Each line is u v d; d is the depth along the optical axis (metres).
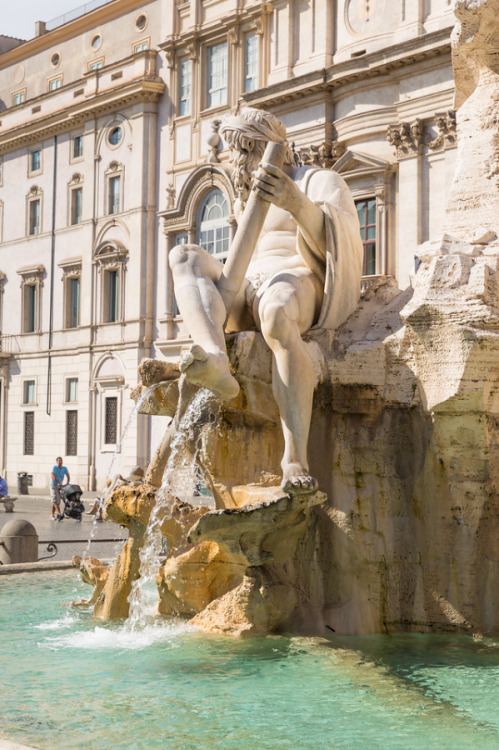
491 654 6.09
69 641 6.64
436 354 6.39
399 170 30.58
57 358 46.03
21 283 48.66
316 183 7.41
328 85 32.50
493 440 6.54
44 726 4.63
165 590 7.15
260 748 4.31
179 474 7.46
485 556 6.68
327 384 6.84
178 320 39.88
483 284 6.25
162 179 40.88
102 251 43.16
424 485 6.77
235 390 6.24
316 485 6.12
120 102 42.22
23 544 12.02
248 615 6.58
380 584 6.79
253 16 36.41
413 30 30.30
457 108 7.84
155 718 4.74
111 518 7.53
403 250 30.42
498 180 7.14
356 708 4.88
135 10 43.59
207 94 39.19
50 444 46.31
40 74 49.66
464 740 4.41
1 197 50.62
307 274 6.94
